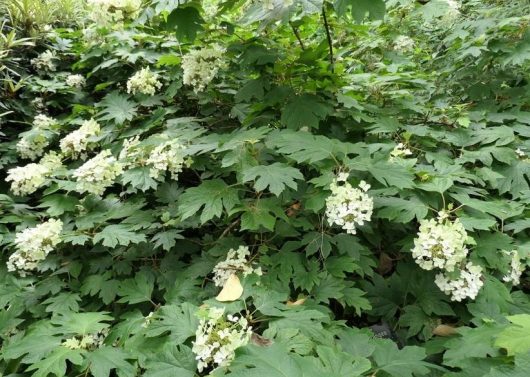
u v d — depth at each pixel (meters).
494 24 2.84
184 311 1.55
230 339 1.32
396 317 1.90
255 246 2.07
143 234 2.10
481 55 2.91
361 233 2.11
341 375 1.14
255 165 1.88
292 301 1.85
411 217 1.79
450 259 1.67
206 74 2.48
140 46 3.24
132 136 2.67
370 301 1.91
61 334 1.70
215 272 1.93
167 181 2.55
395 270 2.09
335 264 1.89
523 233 2.04
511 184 2.28
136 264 2.26
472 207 1.88
